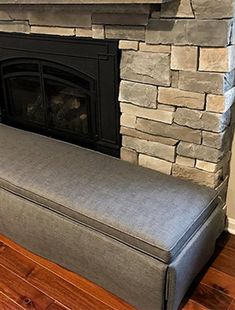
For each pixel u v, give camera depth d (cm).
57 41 192
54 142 202
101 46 175
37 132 237
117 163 180
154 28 154
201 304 151
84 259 154
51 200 156
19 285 161
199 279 163
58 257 165
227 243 184
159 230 135
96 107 195
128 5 156
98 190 157
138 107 176
